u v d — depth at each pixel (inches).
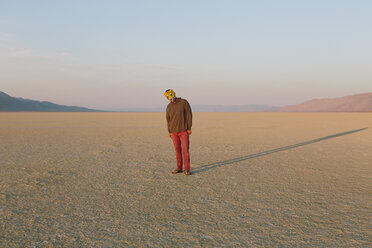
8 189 209.2
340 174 255.9
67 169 280.4
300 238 127.1
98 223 146.3
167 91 249.6
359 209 164.2
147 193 199.0
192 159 337.1
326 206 169.8
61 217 154.8
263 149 417.7
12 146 459.2
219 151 399.2
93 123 1221.1
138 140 548.4
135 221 148.6
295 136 616.4
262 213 158.6
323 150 406.3
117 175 254.8
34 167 290.2
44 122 1306.6
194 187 214.4
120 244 123.1
